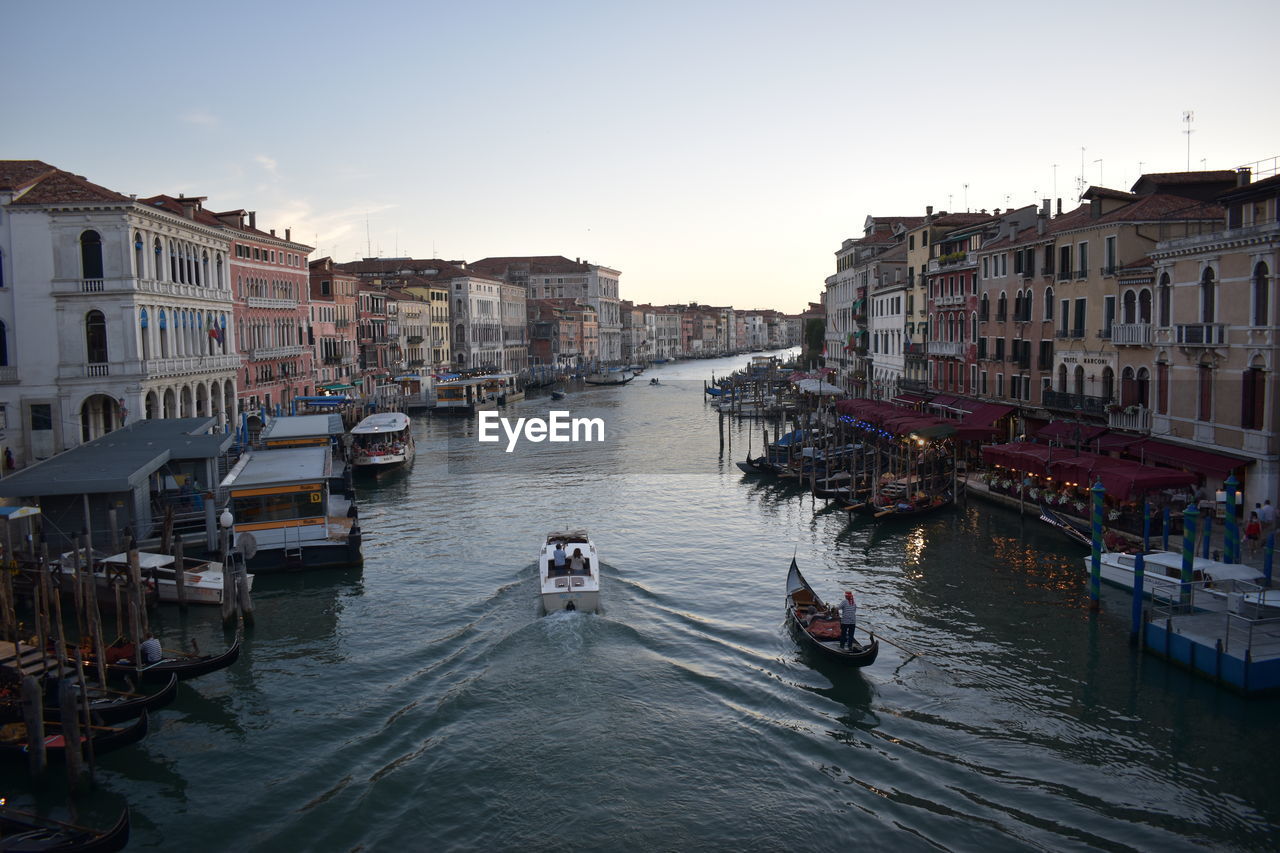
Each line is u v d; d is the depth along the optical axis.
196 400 49.03
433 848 15.21
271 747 18.34
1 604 22.78
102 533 29.69
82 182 40.72
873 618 24.80
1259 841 15.01
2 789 16.80
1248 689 19.30
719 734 18.67
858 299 78.56
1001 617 24.73
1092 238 37.78
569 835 15.50
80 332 40.50
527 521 37.75
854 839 15.32
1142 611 22.19
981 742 18.23
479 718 19.42
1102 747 17.89
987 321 48.25
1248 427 28.69
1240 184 32.81
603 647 22.92
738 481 47.38
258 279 60.72
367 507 41.31
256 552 29.48
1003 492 38.50
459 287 115.56
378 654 22.89
